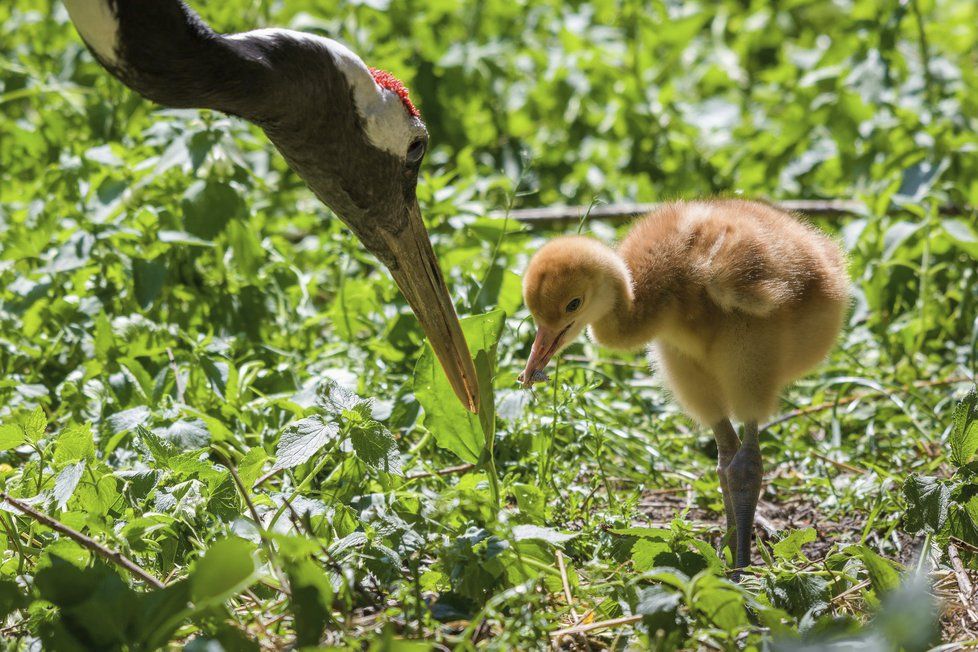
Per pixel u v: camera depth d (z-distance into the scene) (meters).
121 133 15.47
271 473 9.44
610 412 11.47
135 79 8.82
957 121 15.37
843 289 10.44
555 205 17.23
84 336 11.82
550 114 18.72
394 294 12.80
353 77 9.53
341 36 17.81
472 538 7.95
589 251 9.76
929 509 8.46
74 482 8.20
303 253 14.35
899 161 14.71
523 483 10.02
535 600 7.19
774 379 9.60
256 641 7.04
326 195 9.98
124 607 6.95
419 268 10.26
